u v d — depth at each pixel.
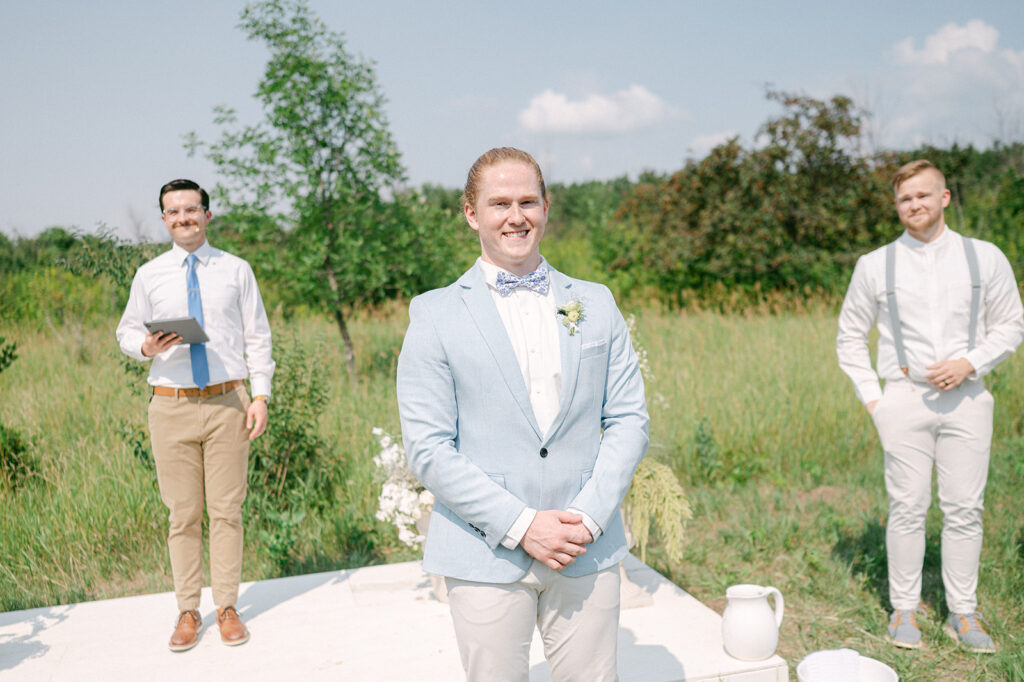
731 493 6.20
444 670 3.34
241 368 3.73
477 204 2.09
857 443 6.96
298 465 5.86
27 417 6.85
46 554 4.93
